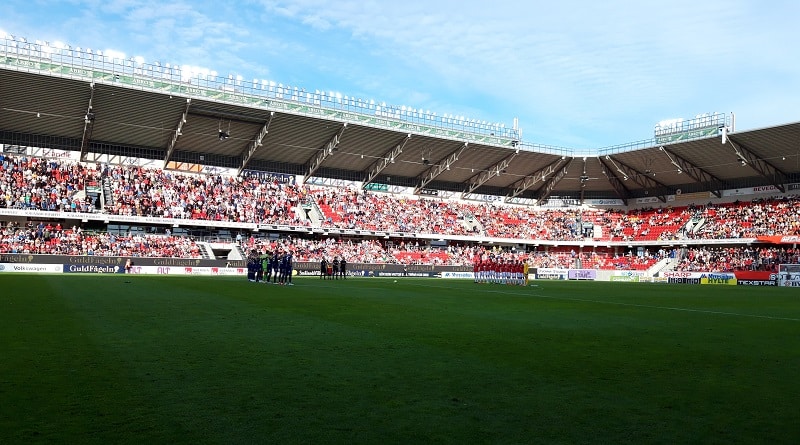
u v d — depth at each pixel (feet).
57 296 80.33
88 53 167.73
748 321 66.69
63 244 191.72
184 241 218.38
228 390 28.43
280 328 51.01
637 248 287.69
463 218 277.03
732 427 23.90
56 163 205.67
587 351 41.65
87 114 175.83
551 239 286.25
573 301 95.04
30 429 22.08
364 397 27.61
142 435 21.70
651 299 107.04
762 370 35.81
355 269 228.02
